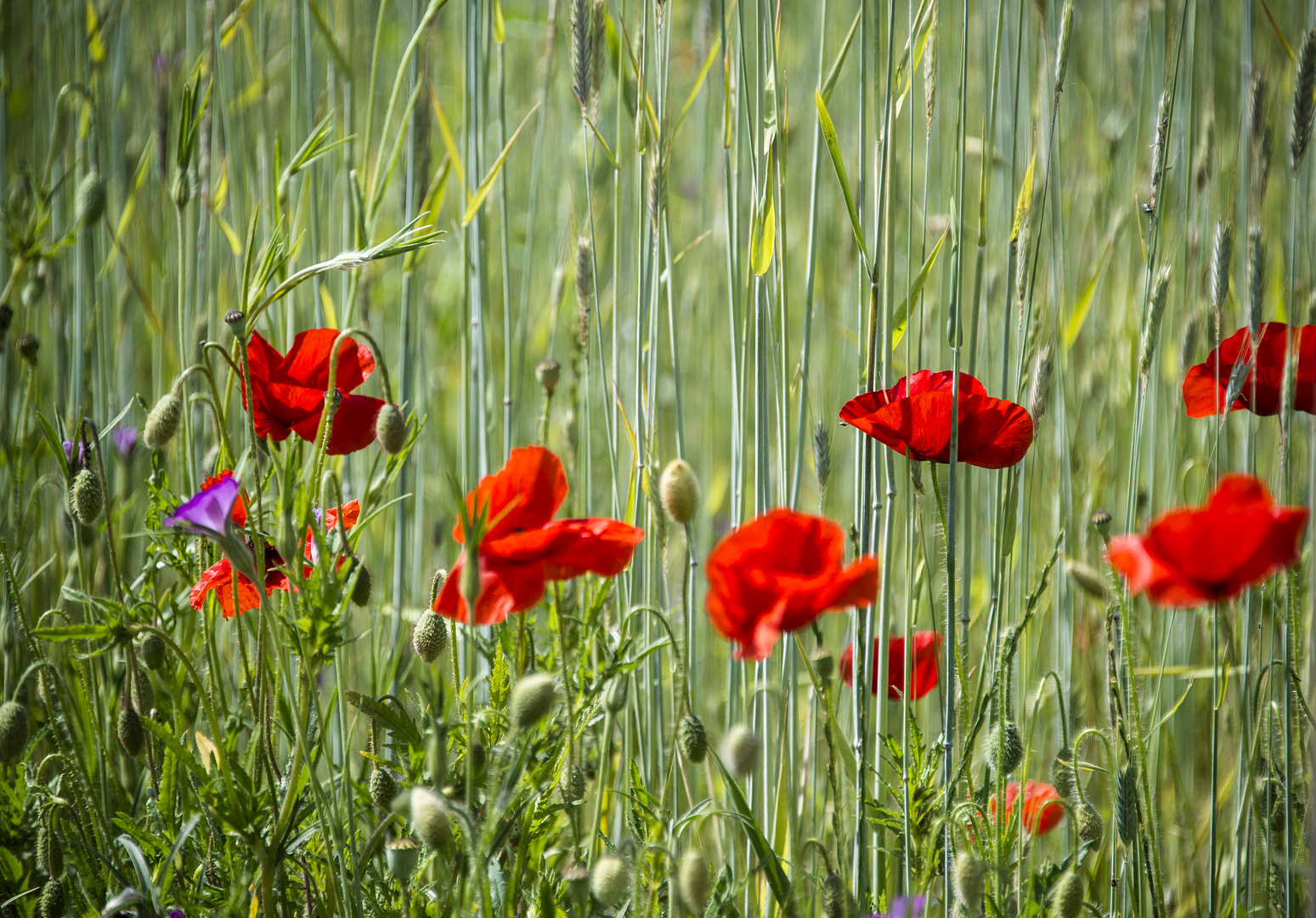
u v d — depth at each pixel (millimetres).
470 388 2557
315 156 2457
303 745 2314
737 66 2457
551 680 2277
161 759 2443
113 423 2465
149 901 2328
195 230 2641
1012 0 2625
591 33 2441
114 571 2398
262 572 2326
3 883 2383
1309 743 2434
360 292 2584
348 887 2375
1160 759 2607
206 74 2619
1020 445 2363
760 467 2439
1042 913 2348
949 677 2383
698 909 2285
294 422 2369
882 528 2453
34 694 2508
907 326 2428
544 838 2375
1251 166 2414
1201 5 2656
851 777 2418
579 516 2531
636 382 2469
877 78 2451
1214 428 2623
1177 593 2238
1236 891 2414
